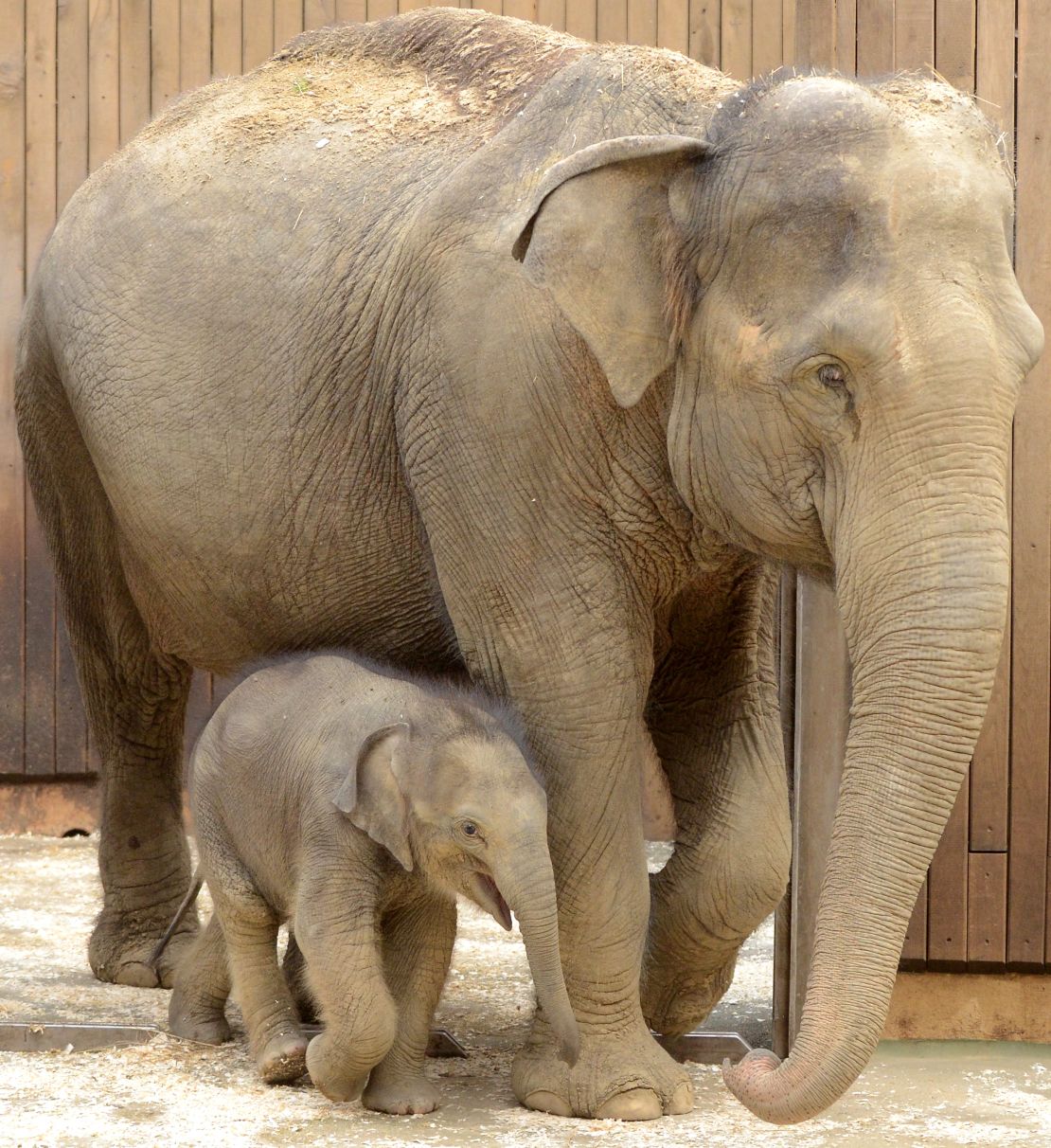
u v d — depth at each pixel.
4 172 16.44
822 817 8.93
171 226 9.80
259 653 9.74
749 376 7.04
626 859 8.08
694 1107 8.15
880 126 6.94
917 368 6.64
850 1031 6.36
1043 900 9.32
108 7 16.44
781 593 9.50
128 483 9.81
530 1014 10.03
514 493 7.96
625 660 8.01
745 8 16.30
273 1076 8.51
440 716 7.92
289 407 9.02
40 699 16.36
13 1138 7.70
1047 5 9.23
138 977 10.83
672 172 7.26
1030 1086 8.66
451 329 8.14
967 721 6.54
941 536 6.58
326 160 9.37
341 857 7.96
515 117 8.47
